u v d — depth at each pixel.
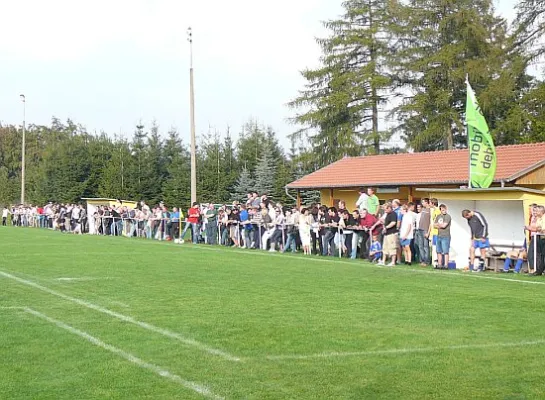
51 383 7.46
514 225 20.72
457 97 50.59
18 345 9.29
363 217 22.92
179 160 63.38
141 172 64.44
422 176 33.94
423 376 7.75
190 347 9.16
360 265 20.92
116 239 35.16
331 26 55.09
